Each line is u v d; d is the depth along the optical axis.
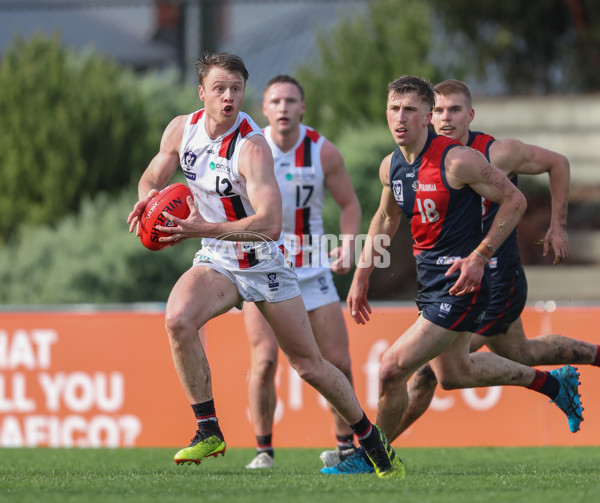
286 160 20.94
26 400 26.77
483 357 17.06
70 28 94.56
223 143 14.62
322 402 25.64
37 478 15.70
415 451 24.08
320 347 20.27
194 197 15.29
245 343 25.97
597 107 52.78
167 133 15.52
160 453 24.30
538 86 64.62
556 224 17.83
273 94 20.95
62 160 49.81
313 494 12.77
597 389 24.78
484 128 53.66
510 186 15.22
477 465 19.86
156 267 44.62
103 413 26.55
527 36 63.19
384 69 54.03
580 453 22.95
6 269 44.62
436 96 18.25
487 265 15.66
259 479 15.04
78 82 52.03
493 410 25.23
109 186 51.03
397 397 16.08
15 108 50.59
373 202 46.00
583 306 24.81
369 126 50.97
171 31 93.56
